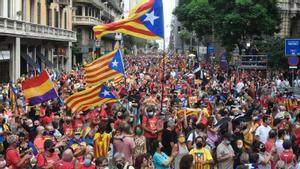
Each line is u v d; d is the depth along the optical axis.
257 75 40.88
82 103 17.00
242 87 29.48
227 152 12.34
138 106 20.27
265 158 12.48
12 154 11.09
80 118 16.83
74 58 72.81
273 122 15.74
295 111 20.19
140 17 16.53
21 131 13.77
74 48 71.94
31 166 11.42
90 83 20.17
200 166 11.68
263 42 54.28
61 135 14.80
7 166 11.09
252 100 23.86
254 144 12.67
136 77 39.97
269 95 26.86
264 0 54.00
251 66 47.22
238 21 52.44
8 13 38.28
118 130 12.75
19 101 20.17
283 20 68.00
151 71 51.09
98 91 16.94
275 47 45.84
